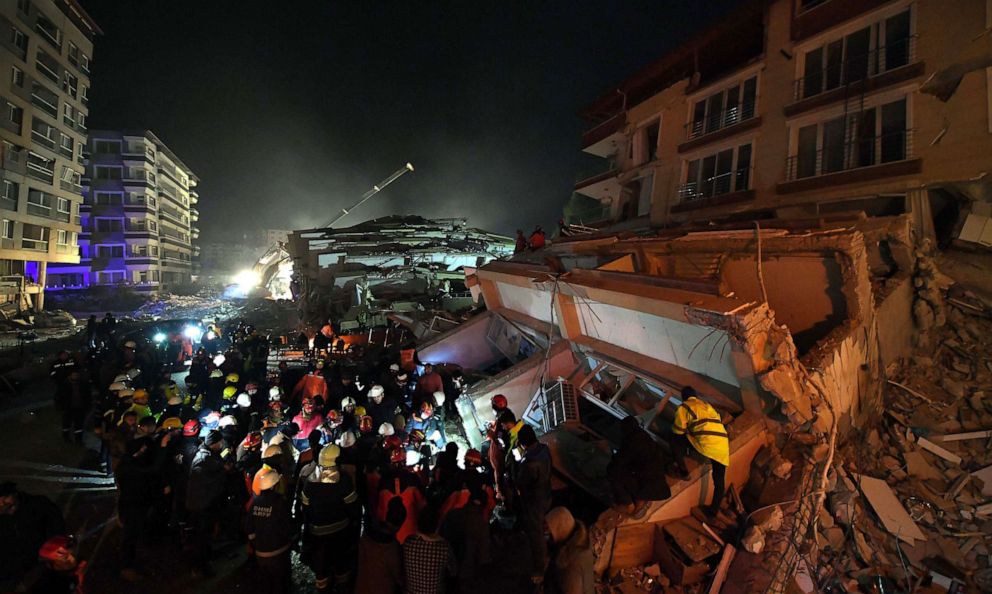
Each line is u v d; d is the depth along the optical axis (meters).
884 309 7.45
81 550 6.01
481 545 4.52
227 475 6.23
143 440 5.61
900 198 11.98
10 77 27.30
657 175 20.55
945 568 4.86
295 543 6.12
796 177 14.72
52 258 31.92
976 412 6.65
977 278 8.62
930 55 11.64
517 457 6.45
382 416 8.52
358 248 26.67
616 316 8.47
